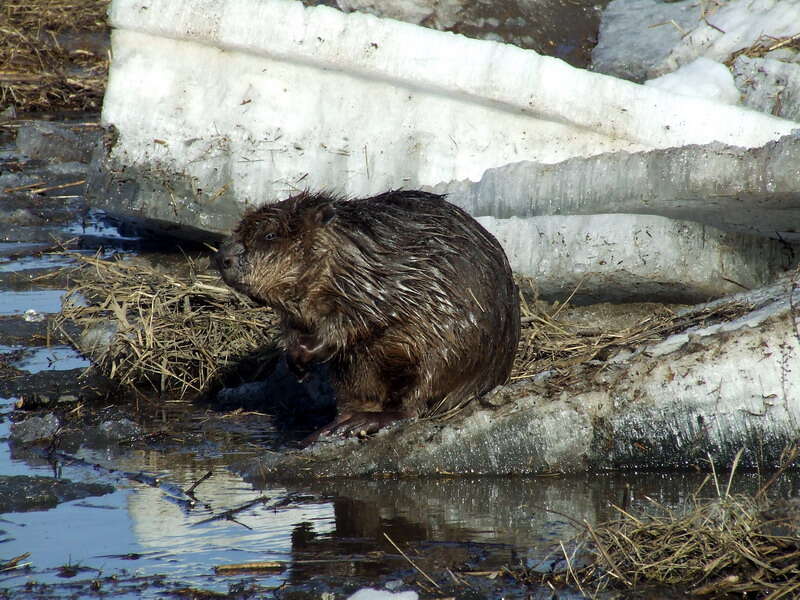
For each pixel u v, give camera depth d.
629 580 7.41
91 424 11.20
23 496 9.06
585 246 12.86
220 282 14.30
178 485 9.45
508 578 7.47
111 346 12.74
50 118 26.41
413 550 7.95
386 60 14.68
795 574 7.25
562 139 14.33
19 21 30.27
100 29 30.53
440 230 10.42
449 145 14.69
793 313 9.65
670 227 12.76
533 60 14.28
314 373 11.91
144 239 18.16
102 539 8.22
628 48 18.84
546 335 12.35
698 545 7.58
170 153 15.55
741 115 13.69
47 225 19.08
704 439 9.68
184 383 12.28
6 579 7.49
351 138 14.99
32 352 13.24
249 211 10.72
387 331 10.34
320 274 10.27
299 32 14.91
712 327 10.28
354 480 9.68
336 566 7.67
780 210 11.67
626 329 12.07
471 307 10.31
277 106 15.27
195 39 15.39
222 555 7.89
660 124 13.88
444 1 19.23
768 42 17.12
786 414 9.53
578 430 9.77
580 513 8.68
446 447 9.76
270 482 9.62
